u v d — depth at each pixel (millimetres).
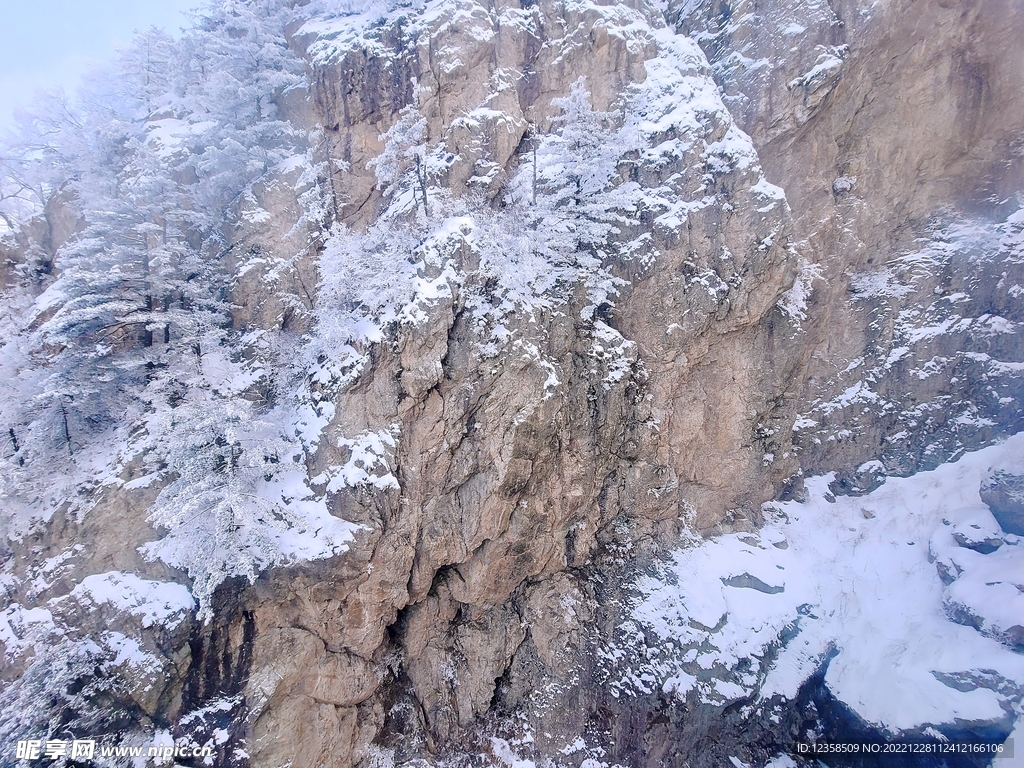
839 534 22969
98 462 17250
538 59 23453
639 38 23359
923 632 18672
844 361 25656
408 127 21781
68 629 15039
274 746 15242
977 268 24594
